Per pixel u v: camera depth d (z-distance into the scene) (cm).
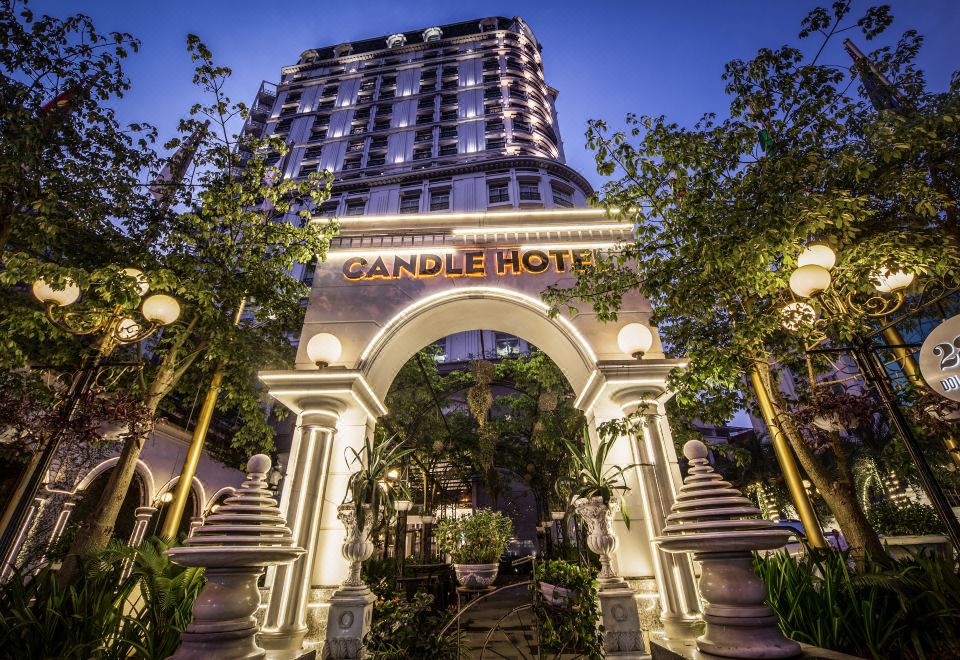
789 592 386
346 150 3334
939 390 385
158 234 738
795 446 554
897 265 439
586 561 577
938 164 569
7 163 576
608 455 579
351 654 434
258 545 361
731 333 601
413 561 1058
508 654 518
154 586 440
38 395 601
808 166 498
